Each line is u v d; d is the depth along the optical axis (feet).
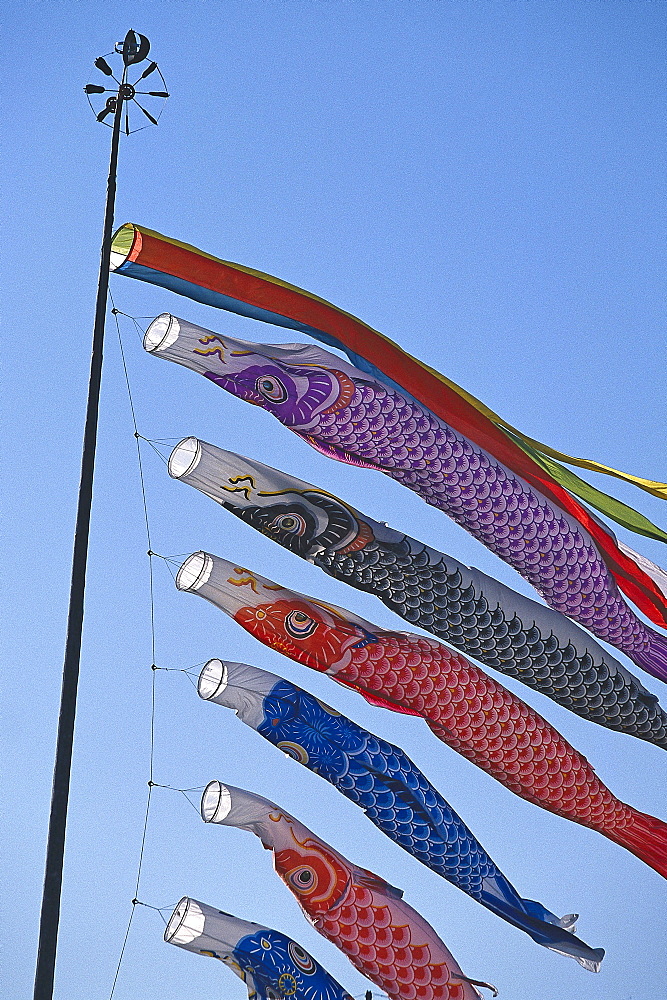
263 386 29.89
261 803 28.71
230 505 28.84
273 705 29.07
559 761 33.09
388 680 30.78
